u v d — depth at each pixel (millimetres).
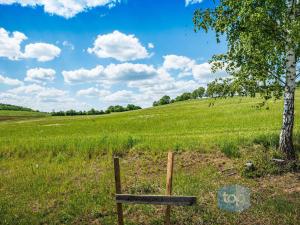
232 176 15859
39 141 27922
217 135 25703
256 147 18781
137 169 18656
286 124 16547
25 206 14109
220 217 11539
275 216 11305
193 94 169750
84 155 22594
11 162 22906
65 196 14992
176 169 17922
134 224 11453
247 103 69750
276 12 15586
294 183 14289
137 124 50000
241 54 16234
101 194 14727
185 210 12102
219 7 16297
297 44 15570
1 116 148125
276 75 16391
